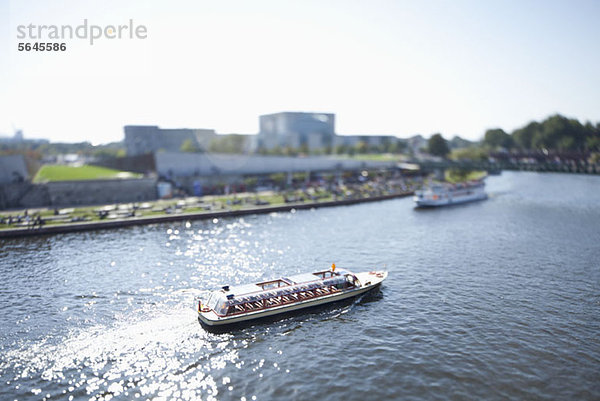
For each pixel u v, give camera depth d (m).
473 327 43.09
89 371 35.81
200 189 130.00
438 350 38.59
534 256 68.25
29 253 70.25
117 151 187.25
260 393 32.69
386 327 43.50
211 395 32.56
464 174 191.62
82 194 112.75
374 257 68.31
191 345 40.19
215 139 187.50
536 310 47.06
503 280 56.94
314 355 38.16
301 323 44.75
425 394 32.22
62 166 160.25
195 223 97.19
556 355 37.62
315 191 140.88
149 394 32.78
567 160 157.12
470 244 76.75
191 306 48.56
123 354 38.53
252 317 44.84
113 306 48.44
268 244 76.81
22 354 38.31
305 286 49.62
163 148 191.88
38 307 48.09
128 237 82.44
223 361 37.41
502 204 127.62
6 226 86.19
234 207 111.31
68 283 55.72
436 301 49.94
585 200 132.50
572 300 49.84
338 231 88.56
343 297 50.53
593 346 39.12
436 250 72.44
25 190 108.75
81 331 42.59
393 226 94.44
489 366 35.84
